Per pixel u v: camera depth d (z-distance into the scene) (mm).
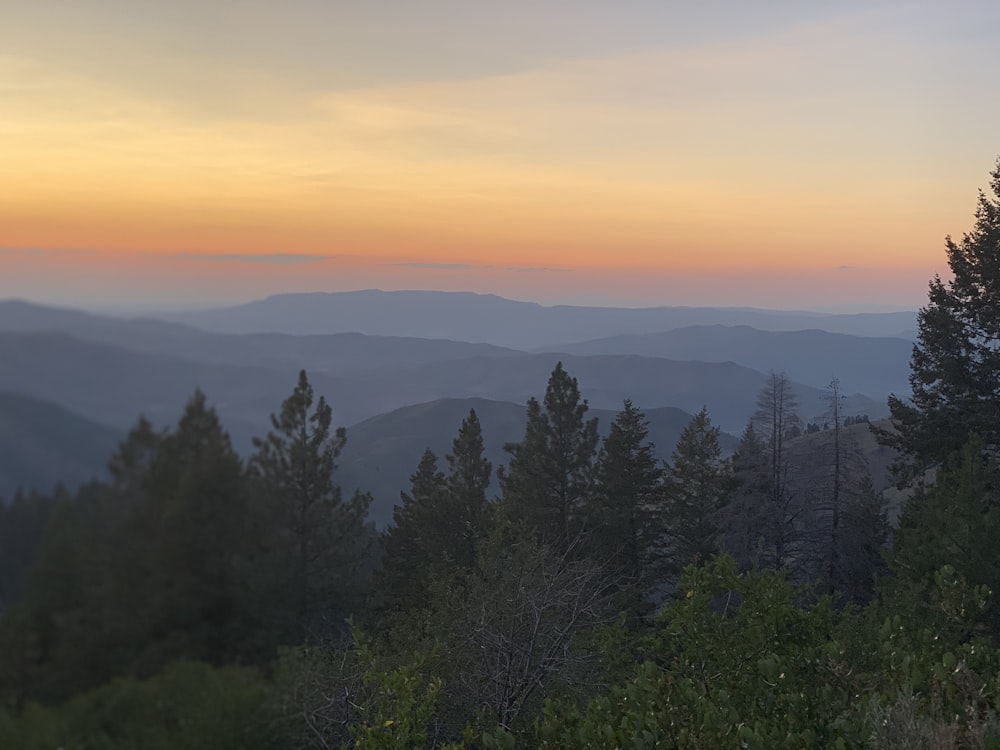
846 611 7609
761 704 6203
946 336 21797
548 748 5980
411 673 5816
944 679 5508
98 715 3018
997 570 13727
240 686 3637
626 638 9891
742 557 26688
